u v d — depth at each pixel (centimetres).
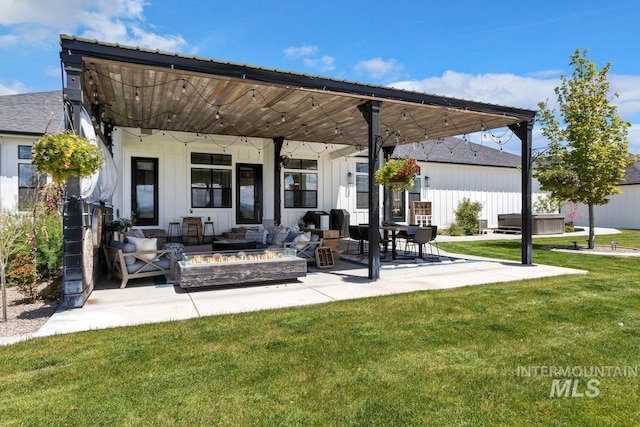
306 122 870
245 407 238
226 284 589
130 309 451
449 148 1772
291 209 1259
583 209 2084
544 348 335
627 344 345
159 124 891
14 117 1016
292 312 440
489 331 378
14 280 597
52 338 352
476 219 1603
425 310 449
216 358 310
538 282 611
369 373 285
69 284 451
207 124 892
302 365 298
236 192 1170
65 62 434
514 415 232
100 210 605
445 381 274
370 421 224
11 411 230
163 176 1073
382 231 1034
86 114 485
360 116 805
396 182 716
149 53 474
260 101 681
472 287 578
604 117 1017
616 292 540
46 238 588
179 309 452
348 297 516
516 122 823
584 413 235
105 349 326
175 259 643
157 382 269
